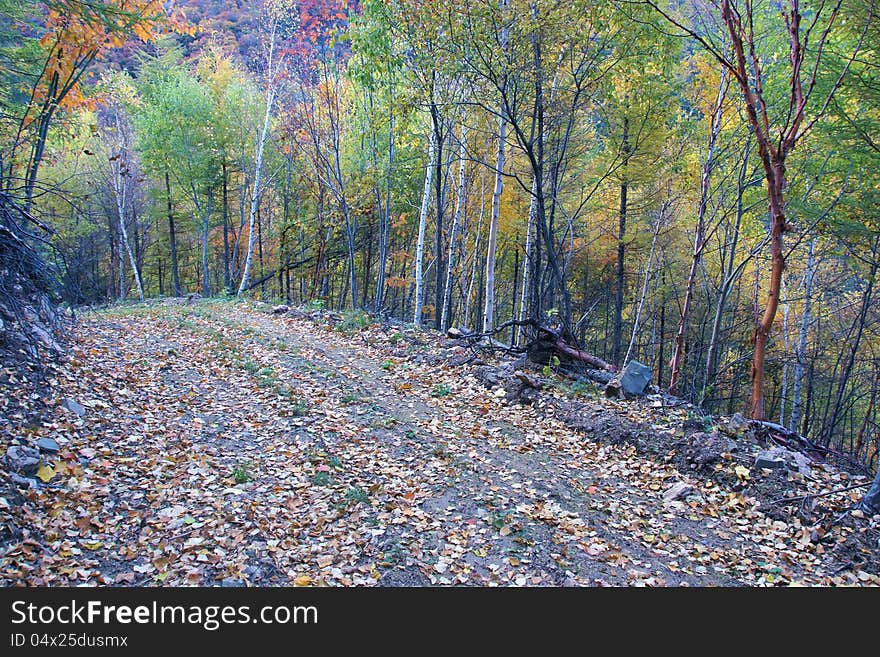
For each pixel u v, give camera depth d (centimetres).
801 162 1136
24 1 829
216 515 470
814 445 728
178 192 2669
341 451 636
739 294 2109
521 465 648
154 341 1016
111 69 2544
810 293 1605
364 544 460
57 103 995
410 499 539
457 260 2303
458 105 1170
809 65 950
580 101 1266
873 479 619
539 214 1040
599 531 521
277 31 2284
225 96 2541
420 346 1136
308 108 1836
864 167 1002
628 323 2514
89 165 2509
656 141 1534
